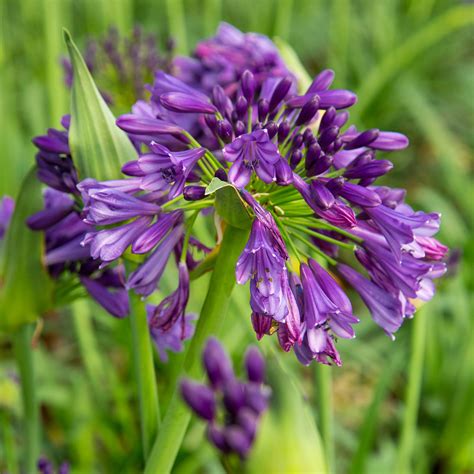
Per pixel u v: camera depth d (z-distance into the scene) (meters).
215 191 0.74
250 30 2.39
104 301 0.84
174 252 0.79
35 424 0.91
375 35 2.61
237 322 1.24
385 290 0.77
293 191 0.76
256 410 0.65
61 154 0.81
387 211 0.76
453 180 1.94
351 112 1.99
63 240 0.85
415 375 1.05
